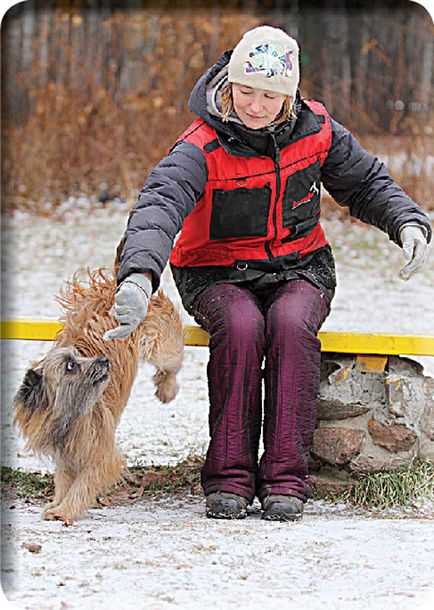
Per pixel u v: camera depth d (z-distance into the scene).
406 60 24.84
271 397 7.66
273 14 25.89
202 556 6.45
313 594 5.74
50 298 16.48
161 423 11.13
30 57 25.12
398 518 7.88
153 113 24.77
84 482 7.75
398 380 8.46
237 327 7.58
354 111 24.73
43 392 7.75
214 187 7.81
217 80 7.84
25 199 23.84
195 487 8.87
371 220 8.51
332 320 15.26
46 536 7.01
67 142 24.64
